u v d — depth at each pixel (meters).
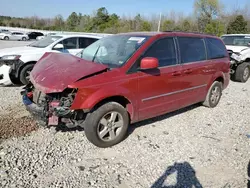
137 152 3.46
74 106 3.11
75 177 2.84
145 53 3.76
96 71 3.30
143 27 46.75
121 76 3.46
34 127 4.05
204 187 2.76
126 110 3.64
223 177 2.96
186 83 4.47
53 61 3.90
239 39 10.08
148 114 3.97
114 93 3.36
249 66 8.98
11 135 3.74
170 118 4.82
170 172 3.02
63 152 3.36
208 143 3.82
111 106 3.43
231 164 3.24
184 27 44.41
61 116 3.20
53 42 7.23
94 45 4.63
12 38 35.19
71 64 3.56
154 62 3.48
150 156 3.37
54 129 3.92
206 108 5.50
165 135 4.05
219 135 4.14
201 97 5.09
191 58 4.58
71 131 3.99
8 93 5.88
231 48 9.44
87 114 3.35
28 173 2.85
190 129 4.33
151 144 3.71
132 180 2.84
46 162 3.09
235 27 41.44
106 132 3.49
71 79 3.14
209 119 4.86
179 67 4.25
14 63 6.36
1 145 3.43
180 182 2.83
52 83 3.17
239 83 8.87
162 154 3.43
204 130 4.32
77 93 3.10
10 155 3.19
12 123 4.16
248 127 4.52
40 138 3.71
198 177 2.94
